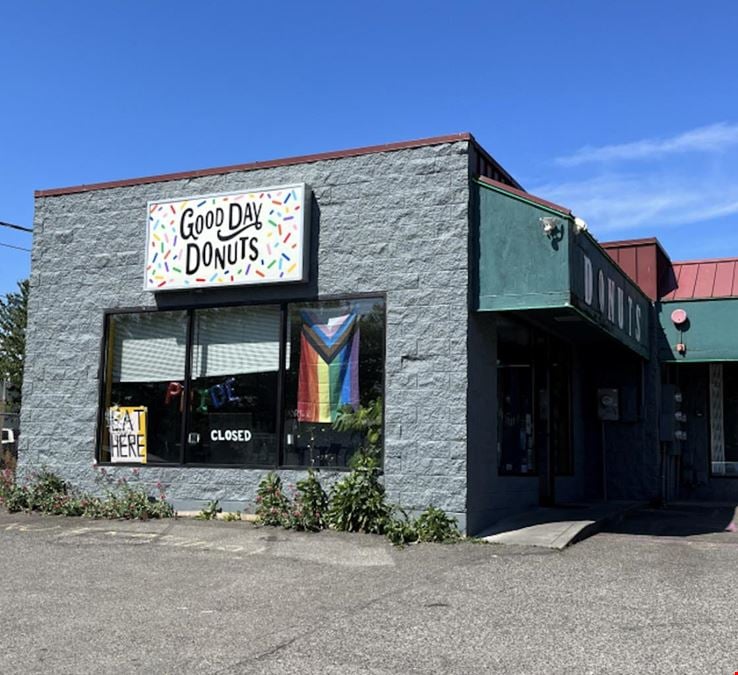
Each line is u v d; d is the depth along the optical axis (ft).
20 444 42.47
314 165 37.99
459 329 34.22
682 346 50.80
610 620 20.72
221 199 38.96
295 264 37.01
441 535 32.45
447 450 33.83
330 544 31.89
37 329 42.93
